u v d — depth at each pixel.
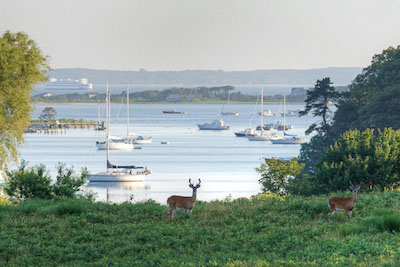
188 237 40.03
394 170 71.00
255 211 49.28
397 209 47.31
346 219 44.75
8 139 79.31
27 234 41.94
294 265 31.62
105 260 35.59
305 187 74.69
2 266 35.12
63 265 35.50
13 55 76.19
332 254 33.56
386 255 32.81
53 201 55.69
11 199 58.78
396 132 76.19
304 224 44.38
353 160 71.12
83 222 45.53
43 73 80.88
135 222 45.88
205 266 32.44
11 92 77.25
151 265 34.00
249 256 35.03
